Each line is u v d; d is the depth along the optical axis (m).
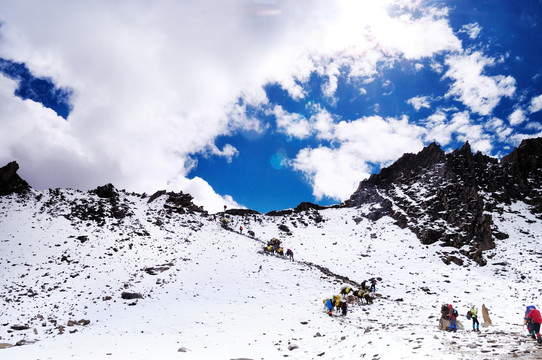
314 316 23.98
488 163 68.75
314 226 65.00
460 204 53.31
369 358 12.54
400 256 46.53
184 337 19.59
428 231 50.09
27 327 21.03
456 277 39.28
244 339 19.05
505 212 57.59
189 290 29.97
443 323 18.12
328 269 42.41
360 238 55.53
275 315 24.19
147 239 44.25
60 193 51.41
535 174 68.75
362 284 33.84
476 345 12.18
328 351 15.15
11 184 48.66
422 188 62.19
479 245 46.16
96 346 17.62
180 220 55.38
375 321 22.88
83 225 44.28
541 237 49.34
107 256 37.44
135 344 18.06
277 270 37.41
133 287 30.34
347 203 75.56
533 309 13.07
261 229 62.19
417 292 35.25
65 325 21.91
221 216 67.50
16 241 37.06
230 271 35.91
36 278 30.44
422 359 10.95
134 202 57.81
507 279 38.19
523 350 10.70
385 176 74.38
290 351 16.09
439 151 68.25
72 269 33.34
